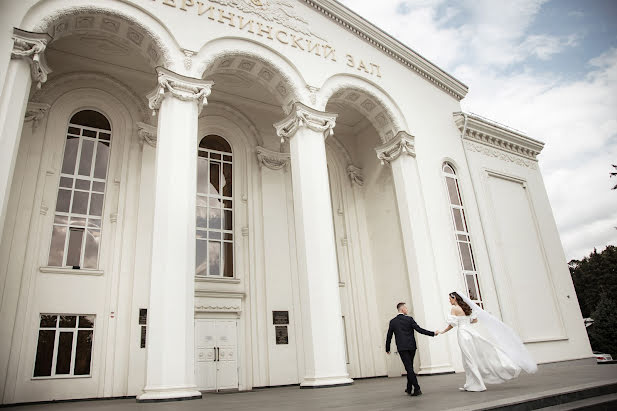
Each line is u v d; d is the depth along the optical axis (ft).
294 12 42.93
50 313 32.58
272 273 43.45
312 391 28.99
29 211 33.83
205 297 39.40
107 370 32.86
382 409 16.12
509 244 55.57
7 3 28.35
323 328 32.76
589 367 36.65
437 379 33.78
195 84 32.96
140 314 35.22
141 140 40.19
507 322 49.26
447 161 52.39
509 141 62.69
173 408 20.70
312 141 38.40
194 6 36.11
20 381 30.01
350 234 51.34
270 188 46.52
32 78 28.99
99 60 40.19
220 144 46.88
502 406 15.70
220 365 38.45
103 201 37.78
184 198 29.89
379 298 49.26
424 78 54.75
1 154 25.52
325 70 42.93
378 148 48.80
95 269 35.27
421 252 43.75
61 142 37.35
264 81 40.93
